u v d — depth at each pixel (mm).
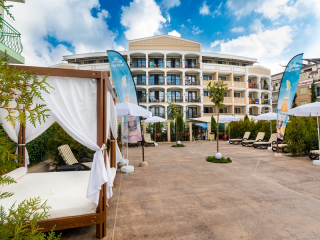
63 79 2980
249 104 29203
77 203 2898
